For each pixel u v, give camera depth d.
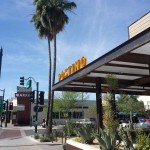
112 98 13.95
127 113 50.00
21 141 25.75
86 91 23.23
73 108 69.38
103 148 11.50
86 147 12.83
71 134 24.23
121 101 49.47
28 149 19.31
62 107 68.31
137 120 33.19
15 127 55.78
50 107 32.12
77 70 16.03
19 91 65.94
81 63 16.70
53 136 25.92
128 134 10.66
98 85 17.59
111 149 11.39
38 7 34.28
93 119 58.59
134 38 10.16
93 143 14.11
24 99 66.38
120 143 11.95
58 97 68.88
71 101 68.12
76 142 14.87
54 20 33.31
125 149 10.42
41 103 32.22
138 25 18.11
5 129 48.84
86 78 18.30
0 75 18.00
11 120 68.25
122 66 14.22
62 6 33.91
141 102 54.94
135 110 52.31
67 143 16.14
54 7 33.47
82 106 71.06
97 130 16.64
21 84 31.75
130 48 10.41
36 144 22.66
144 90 23.62
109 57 12.06
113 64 13.80
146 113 54.22
